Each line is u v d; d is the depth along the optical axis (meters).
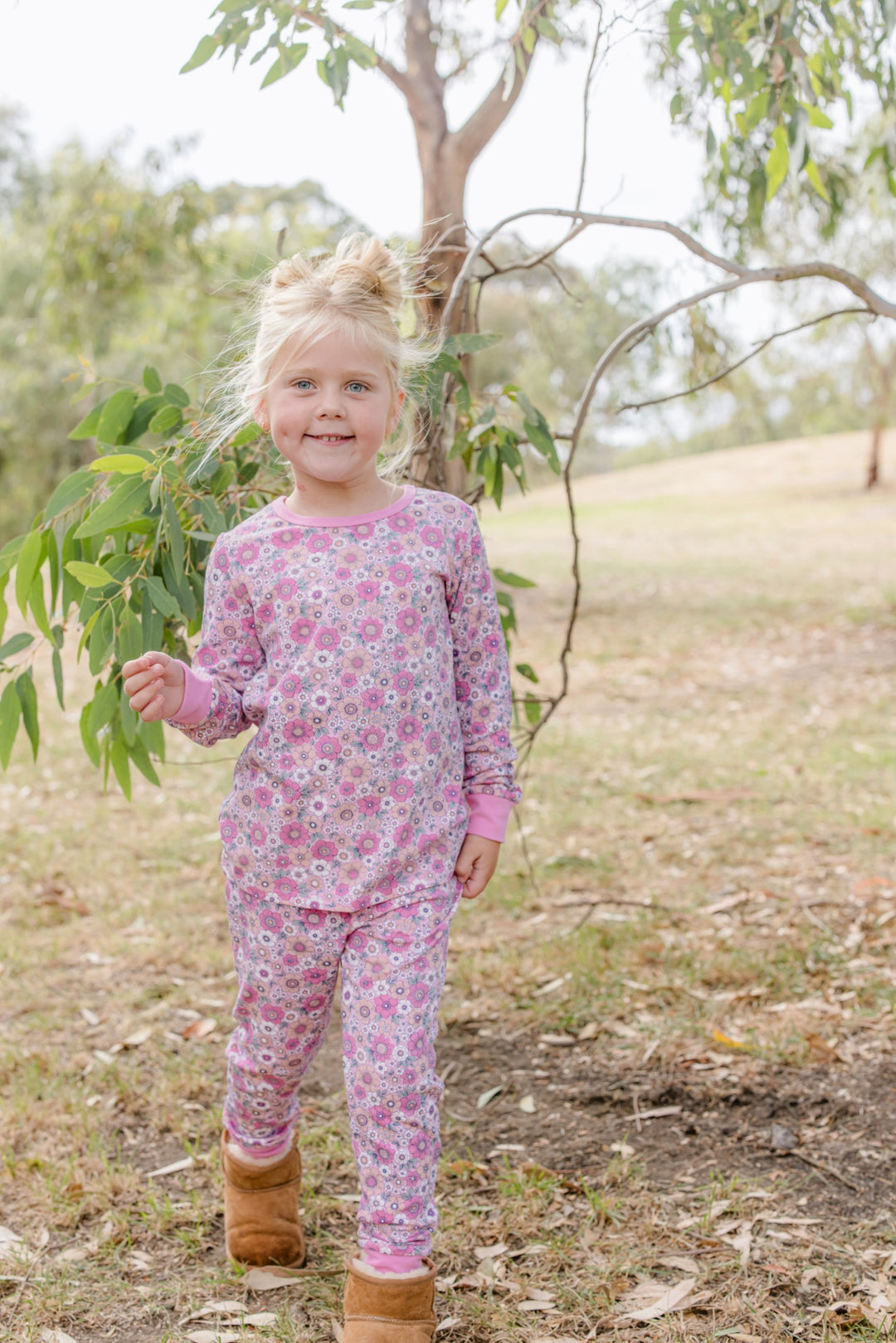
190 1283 2.11
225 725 1.85
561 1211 2.33
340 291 1.79
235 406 2.21
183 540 2.31
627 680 9.44
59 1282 2.11
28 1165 2.52
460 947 3.79
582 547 20.30
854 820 5.16
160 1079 2.93
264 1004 1.89
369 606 1.79
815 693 8.63
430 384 2.55
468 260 2.68
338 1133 2.66
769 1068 2.91
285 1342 1.92
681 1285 2.04
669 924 3.95
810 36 2.91
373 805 1.79
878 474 25.92
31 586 2.38
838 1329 1.92
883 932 3.76
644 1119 2.72
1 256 18.02
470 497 2.97
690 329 3.41
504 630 3.05
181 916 4.12
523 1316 1.98
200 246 11.96
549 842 5.01
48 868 4.68
